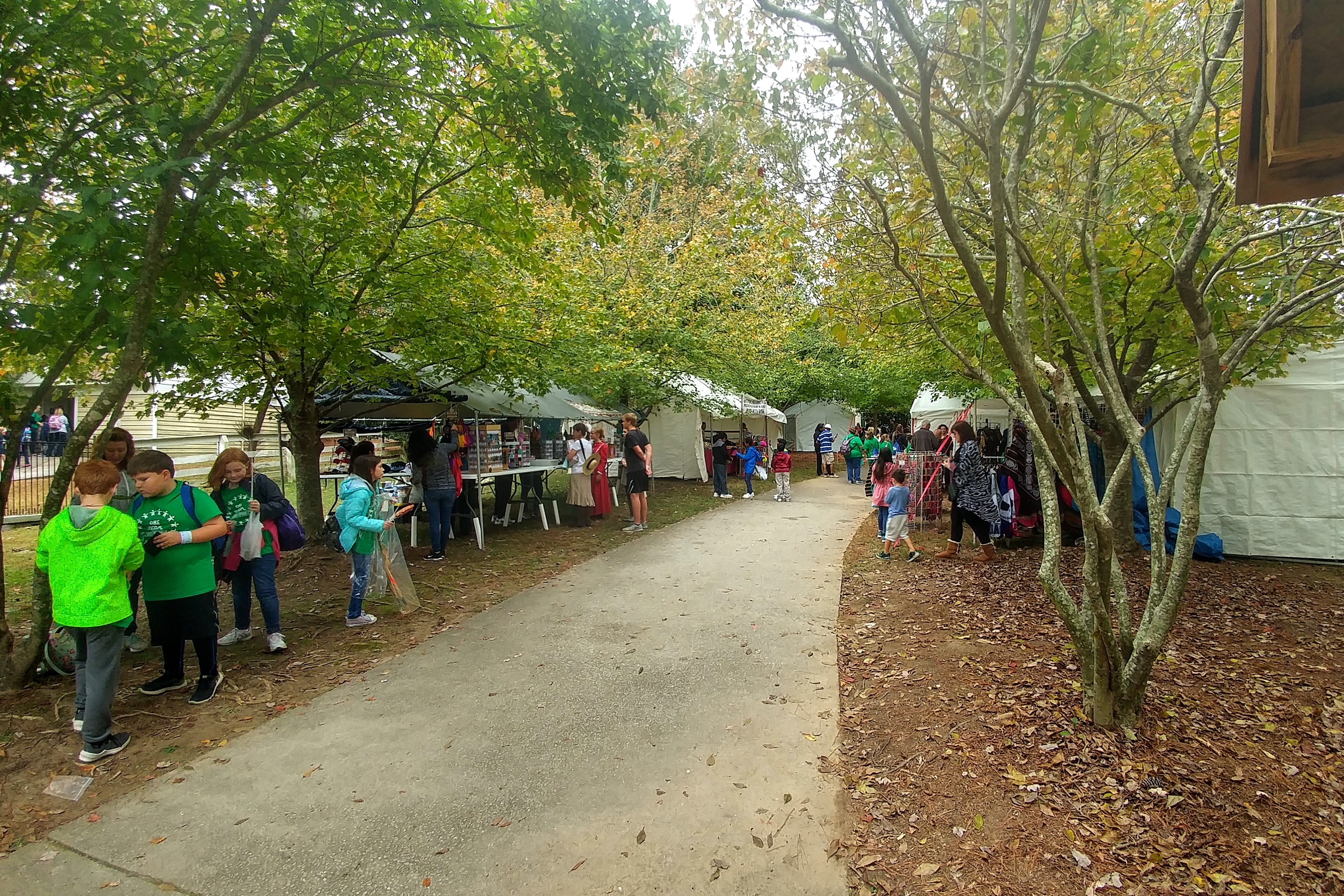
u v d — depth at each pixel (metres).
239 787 3.30
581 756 3.58
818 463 22.61
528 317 8.77
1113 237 4.83
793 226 4.49
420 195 7.14
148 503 4.09
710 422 22.81
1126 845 2.76
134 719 4.01
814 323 5.46
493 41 5.35
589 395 14.34
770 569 7.91
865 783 3.29
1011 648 4.93
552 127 5.36
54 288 5.27
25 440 13.13
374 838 2.92
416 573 7.64
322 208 6.85
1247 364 6.22
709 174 4.52
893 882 2.62
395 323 7.44
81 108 4.71
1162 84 4.14
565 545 9.38
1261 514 7.70
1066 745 3.49
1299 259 4.24
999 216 2.84
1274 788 3.11
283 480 10.91
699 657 5.00
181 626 4.15
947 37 3.82
